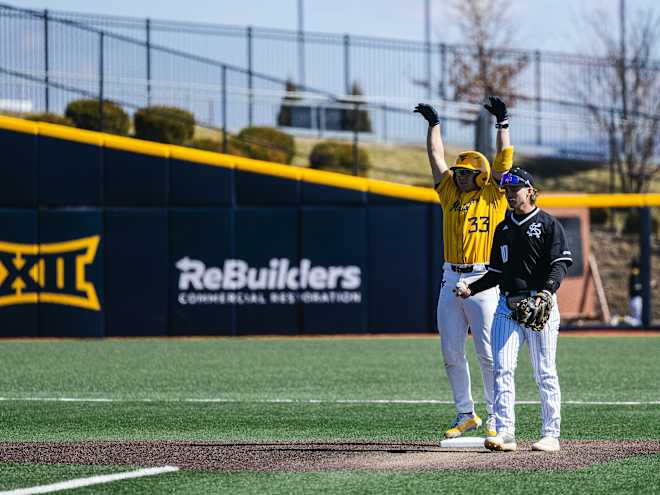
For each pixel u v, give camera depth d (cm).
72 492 1466
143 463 1681
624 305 6397
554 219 1711
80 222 4878
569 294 5756
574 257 5766
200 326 4944
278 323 4978
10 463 1688
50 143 4872
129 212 4909
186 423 2202
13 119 4841
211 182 4953
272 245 4975
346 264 4991
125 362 3662
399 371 3322
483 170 1888
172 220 4934
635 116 8188
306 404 2516
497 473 1575
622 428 2081
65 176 4872
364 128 7119
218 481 1534
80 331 4856
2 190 4834
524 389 2811
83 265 4872
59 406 2488
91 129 5778
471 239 1889
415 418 2266
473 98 8625
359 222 5000
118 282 4900
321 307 4984
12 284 4838
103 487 1497
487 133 5425
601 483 1504
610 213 7344
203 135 6134
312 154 6338
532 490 1459
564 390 2789
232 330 4956
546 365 1738
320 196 4988
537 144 7425
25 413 2366
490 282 1738
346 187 4988
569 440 1912
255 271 4972
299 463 1673
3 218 4834
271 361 3684
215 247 4953
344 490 1466
